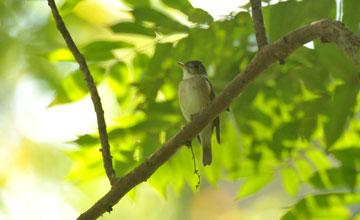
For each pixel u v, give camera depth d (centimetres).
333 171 899
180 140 667
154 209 1416
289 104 996
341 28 518
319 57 818
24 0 1255
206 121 659
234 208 1830
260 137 1012
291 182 1012
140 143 936
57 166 1291
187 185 1523
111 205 696
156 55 922
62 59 905
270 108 1009
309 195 834
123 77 940
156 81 946
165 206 1455
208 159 962
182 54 932
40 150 1299
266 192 1906
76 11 1193
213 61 970
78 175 944
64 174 1285
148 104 955
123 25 887
